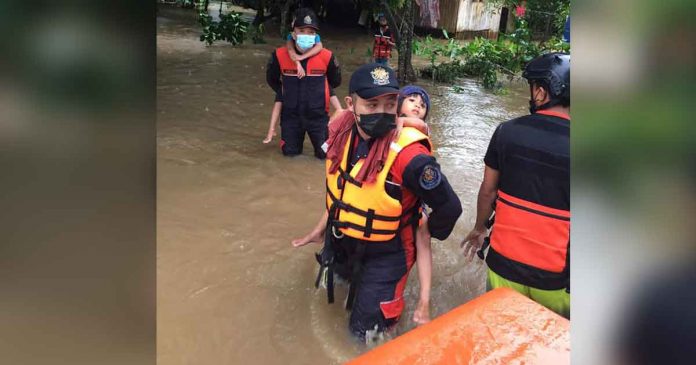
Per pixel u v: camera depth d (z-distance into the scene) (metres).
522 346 0.89
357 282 2.70
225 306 2.78
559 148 2.17
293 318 2.73
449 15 16.75
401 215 2.55
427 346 0.90
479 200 2.65
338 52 12.58
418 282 3.18
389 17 9.34
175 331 2.55
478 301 1.03
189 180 4.32
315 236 3.02
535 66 2.25
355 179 2.48
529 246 2.26
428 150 2.54
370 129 2.39
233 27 11.20
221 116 6.17
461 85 9.60
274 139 5.53
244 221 3.72
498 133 2.40
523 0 11.45
